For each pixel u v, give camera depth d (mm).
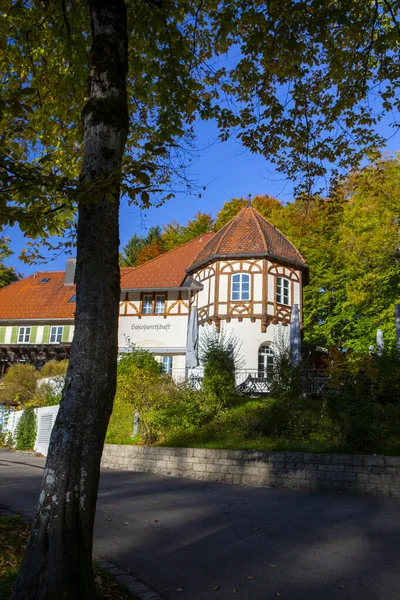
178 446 14539
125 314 31047
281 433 13938
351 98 8352
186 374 23625
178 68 7863
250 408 16531
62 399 3992
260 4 7711
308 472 11469
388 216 25000
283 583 4922
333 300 33875
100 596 4047
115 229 4422
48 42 8188
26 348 37188
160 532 6965
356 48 8234
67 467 3762
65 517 3658
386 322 27844
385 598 4516
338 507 8945
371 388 14516
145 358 21719
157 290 30672
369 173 10320
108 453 15914
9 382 26203
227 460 12727
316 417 14711
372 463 10867
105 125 4566
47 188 4773
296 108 8617
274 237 29359
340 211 10094
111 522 7590
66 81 8055
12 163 4605
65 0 7426
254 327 26594
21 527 6828
